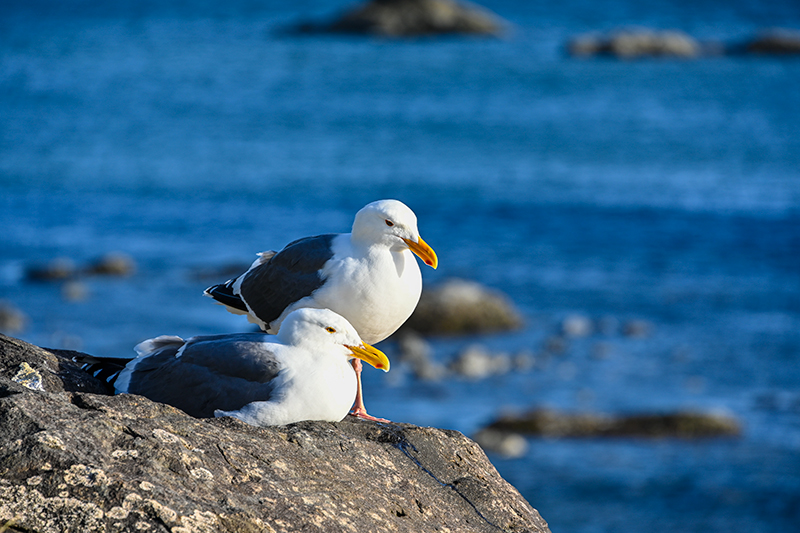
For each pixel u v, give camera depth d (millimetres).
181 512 4684
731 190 41375
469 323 25188
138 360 6668
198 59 84562
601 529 14102
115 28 106375
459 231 35312
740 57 88562
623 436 18094
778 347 23781
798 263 31250
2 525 4512
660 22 107188
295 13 115812
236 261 30406
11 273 28641
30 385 6035
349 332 6480
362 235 7879
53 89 70875
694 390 20797
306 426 6172
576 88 71125
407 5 97812
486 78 74625
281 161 46906
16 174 43812
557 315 26609
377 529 5258
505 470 16469
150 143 51656
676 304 27359
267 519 4895
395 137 53062
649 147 50688
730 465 16656
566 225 36062
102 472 4793
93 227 34781
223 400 6309
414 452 6406
